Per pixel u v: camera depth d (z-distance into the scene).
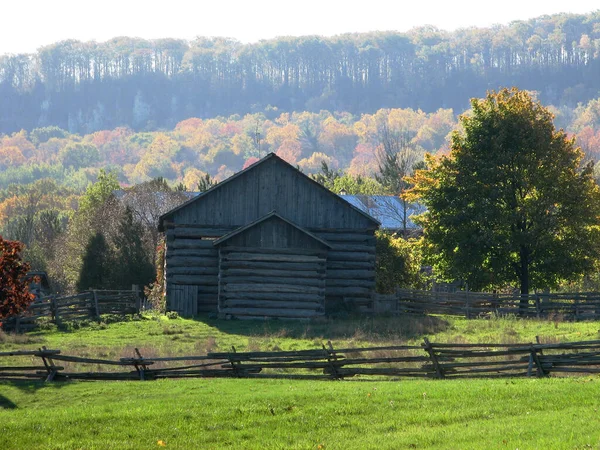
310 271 73.50
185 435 28.20
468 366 38.00
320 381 38.09
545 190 79.44
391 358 38.88
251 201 77.88
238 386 36.75
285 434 27.75
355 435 27.36
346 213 78.38
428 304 75.81
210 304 76.12
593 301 72.50
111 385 37.75
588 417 27.23
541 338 51.94
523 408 29.52
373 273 77.69
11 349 53.53
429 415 29.14
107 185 152.62
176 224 77.19
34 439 28.20
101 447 27.09
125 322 69.56
